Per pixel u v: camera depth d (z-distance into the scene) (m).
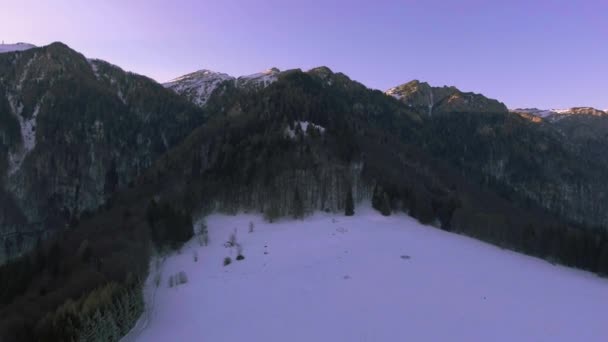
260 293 49.50
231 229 80.75
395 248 68.19
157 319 43.34
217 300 47.84
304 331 39.28
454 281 53.81
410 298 47.34
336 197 96.00
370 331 39.09
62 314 35.59
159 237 70.19
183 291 51.28
